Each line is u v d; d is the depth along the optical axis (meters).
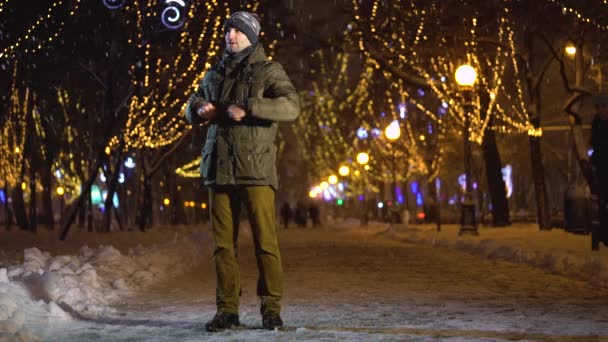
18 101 31.00
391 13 30.12
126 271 12.58
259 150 6.88
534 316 7.81
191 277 13.39
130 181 50.94
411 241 28.16
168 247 18.44
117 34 26.67
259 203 6.94
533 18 26.12
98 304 9.05
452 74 33.03
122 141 31.42
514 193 68.88
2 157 38.00
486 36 31.09
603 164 12.73
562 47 27.30
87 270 10.70
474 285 11.34
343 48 34.38
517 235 25.25
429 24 29.25
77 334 6.88
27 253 12.32
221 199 7.01
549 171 65.94
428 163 56.16
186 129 35.75
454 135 56.84
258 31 7.15
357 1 32.00
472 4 27.55
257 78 6.98
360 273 13.70
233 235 7.09
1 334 5.96
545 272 13.46
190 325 7.43
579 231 16.59
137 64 29.09
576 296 9.72
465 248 20.84
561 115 52.50
